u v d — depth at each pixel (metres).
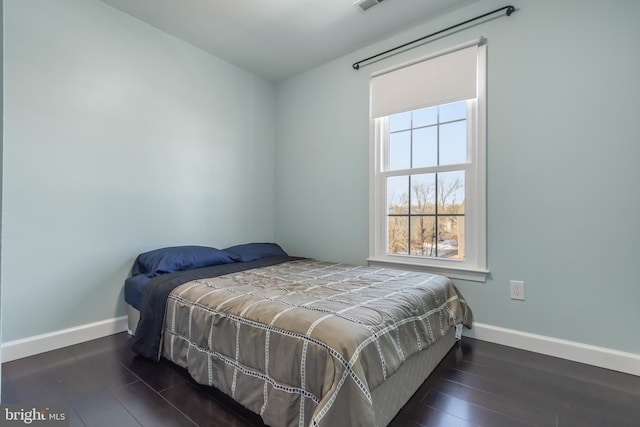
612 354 1.83
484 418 1.42
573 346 1.94
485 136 2.23
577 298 1.94
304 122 3.34
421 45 2.51
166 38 2.68
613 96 1.83
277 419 1.27
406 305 1.62
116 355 2.02
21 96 1.96
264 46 2.86
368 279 2.12
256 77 3.45
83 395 1.59
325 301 1.59
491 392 1.62
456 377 1.76
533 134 2.07
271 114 3.62
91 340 2.25
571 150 1.95
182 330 1.79
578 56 1.92
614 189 1.83
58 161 2.11
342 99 3.02
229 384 1.50
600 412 1.46
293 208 3.46
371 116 2.79
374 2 2.27
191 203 2.88
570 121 1.95
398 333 1.45
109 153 2.36
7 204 1.92
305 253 3.35
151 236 2.60
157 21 2.52
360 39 2.74
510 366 1.88
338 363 1.14
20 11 1.95
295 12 2.38
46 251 2.07
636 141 1.77
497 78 2.19
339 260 3.06
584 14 1.91
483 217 2.25
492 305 2.23
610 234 1.85
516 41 2.12
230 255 2.82
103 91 2.32
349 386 1.13
